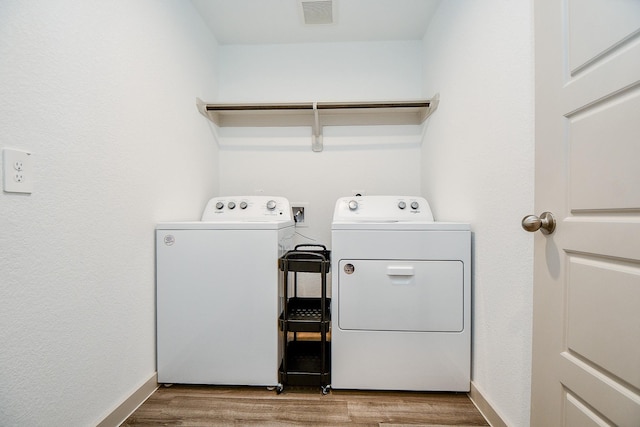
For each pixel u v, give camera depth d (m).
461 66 1.44
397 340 1.31
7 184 0.74
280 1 1.75
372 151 2.20
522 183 0.97
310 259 1.41
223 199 1.88
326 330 1.33
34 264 0.81
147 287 1.31
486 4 1.20
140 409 1.21
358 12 1.85
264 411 1.21
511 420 1.02
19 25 0.77
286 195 2.22
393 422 1.14
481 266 1.23
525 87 0.95
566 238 0.76
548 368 0.82
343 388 1.33
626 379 0.61
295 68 2.21
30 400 0.81
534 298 0.88
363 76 2.19
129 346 1.19
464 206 1.41
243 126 2.22
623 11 0.60
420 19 1.93
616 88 0.62
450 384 1.30
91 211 1.00
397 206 1.75
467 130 1.38
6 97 0.74
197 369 1.35
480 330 1.24
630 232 0.60
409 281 1.31
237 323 1.35
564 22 0.77
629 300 0.60
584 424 0.70
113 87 1.10
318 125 2.16
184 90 1.67
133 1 1.21
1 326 0.74
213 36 2.10
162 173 1.44
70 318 0.92
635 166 0.59
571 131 0.75
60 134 0.89
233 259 1.35
